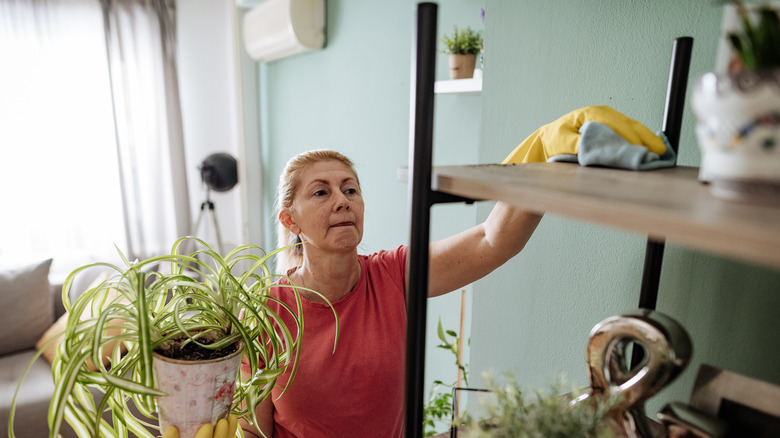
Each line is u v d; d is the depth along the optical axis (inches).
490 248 37.6
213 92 171.8
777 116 12.4
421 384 21.7
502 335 43.0
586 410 17.6
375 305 45.8
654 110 30.7
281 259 55.2
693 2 28.2
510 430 17.1
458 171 20.2
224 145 176.4
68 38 145.8
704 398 19.1
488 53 42.6
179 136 160.7
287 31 117.0
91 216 156.6
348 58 109.8
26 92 143.6
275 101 153.2
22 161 146.1
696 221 11.0
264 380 30.5
